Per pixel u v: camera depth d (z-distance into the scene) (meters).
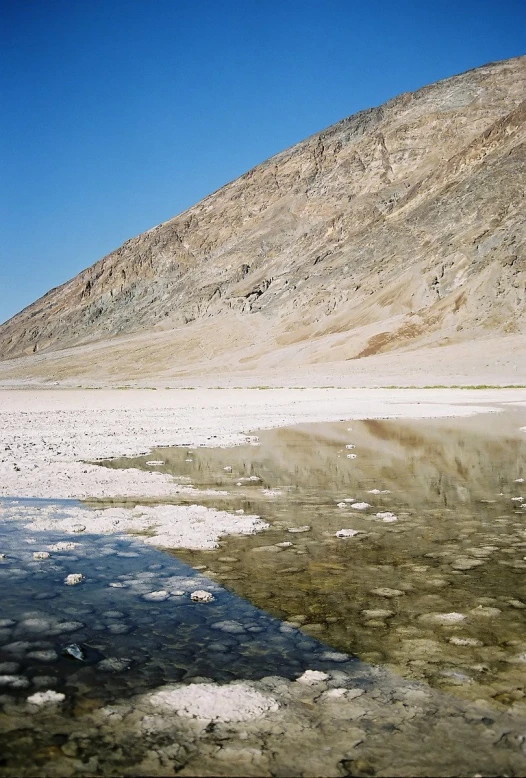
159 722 3.93
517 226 111.62
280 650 4.93
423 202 147.88
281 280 163.12
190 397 51.25
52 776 3.41
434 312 105.19
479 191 129.38
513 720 3.95
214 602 5.98
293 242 188.75
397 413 30.34
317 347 108.81
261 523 9.08
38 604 5.95
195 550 7.77
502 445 17.81
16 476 13.10
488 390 56.66
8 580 6.67
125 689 4.32
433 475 13.19
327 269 148.12
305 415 29.94
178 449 17.88
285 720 3.96
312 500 10.78
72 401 49.25
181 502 10.66
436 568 7.00
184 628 5.37
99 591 6.31
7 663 4.71
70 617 5.62
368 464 14.73
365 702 4.16
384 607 5.83
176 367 129.50
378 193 185.62
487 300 100.56
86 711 4.05
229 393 59.31
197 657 4.82
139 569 7.03
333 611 5.74
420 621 5.50
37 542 8.16
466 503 10.44
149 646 5.02
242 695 4.22
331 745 3.70
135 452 17.17
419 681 4.44
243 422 26.58
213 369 117.88
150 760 3.55
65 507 10.25
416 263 123.12
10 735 3.79
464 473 13.38
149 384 104.94
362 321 117.75
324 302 134.38
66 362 151.88
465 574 6.79
